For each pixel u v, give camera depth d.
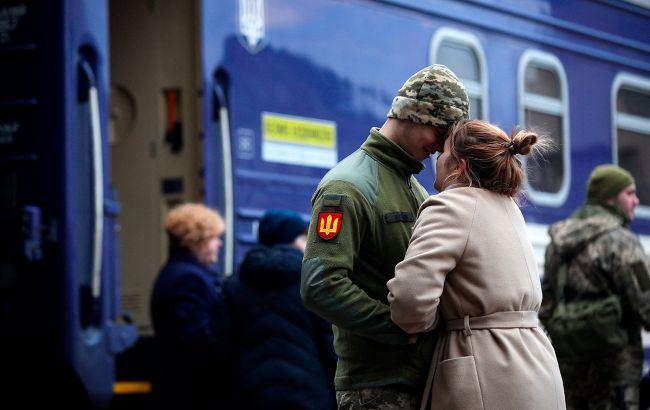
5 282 9.54
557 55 14.45
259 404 8.19
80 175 9.66
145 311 11.15
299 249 9.05
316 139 11.44
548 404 5.50
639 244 9.26
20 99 9.70
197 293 9.05
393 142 5.89
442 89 5.80
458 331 5.59
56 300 9.40
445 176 5.83
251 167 10.79
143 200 11.14
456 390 5.49
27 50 9.70
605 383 9.21
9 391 9.71
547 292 9.62
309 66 11.44
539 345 5.61
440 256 5.47
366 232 5.77
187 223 9.27
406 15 12.54
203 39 10.59
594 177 9.49
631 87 15.62
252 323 8.34
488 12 13.55
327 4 11.70
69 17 9.67
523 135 5.76
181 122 10.99
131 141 11.22
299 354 8.24
